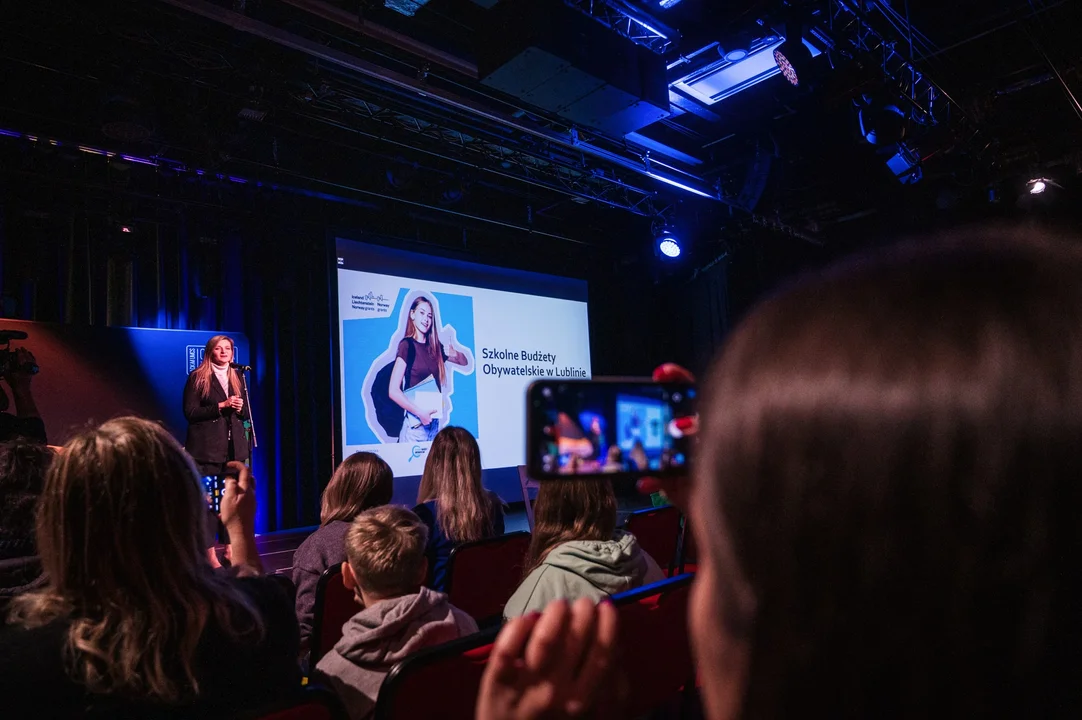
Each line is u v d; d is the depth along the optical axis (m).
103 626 0.93
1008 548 0.16
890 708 0.18
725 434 0.20
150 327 6.21
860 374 0.18
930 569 0.17
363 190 7.18
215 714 0.99
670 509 2.75
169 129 5.69
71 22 4.50
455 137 6.70
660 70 4.93
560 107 4.90
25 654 0.90
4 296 5.33
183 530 1.01
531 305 8.53
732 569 0.20
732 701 0.20
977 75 6.02
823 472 0.18
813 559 0.18
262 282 7.02
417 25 5.14
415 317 7.41
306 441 7.19
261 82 5.18
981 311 0.18
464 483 2.53
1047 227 0.20
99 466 0.96
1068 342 0.17
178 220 6.41
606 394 0.38
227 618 1.01
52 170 5.57
